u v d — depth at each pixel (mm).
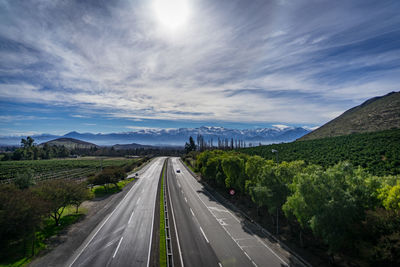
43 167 111125
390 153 47844
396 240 15883
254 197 29719
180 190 52969
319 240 24109
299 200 21047
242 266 19844
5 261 20266
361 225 18344
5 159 158000
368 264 17812
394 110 95250
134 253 21875
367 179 24016
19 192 24812
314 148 70375
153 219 31656
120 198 44938
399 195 18516
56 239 25031
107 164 126312
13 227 20594
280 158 67875
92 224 29812
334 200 18391
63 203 30688
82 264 19844
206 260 20844
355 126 98688
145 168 102250
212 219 32250
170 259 20938
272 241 25000
